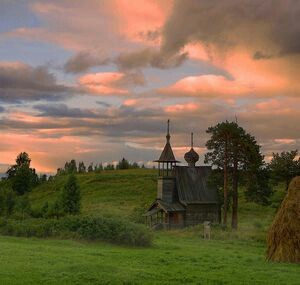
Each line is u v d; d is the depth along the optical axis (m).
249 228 54.53
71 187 79.31
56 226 38.69
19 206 72.25
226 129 69.62
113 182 140.38
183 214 77.31
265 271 23.58
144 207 91.50
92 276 19.95
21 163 155.50
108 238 36.06
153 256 27.86
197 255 29.84
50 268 21.70
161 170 81.81
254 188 69.12
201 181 80.88
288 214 27.47
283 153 67.25
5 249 28.00
